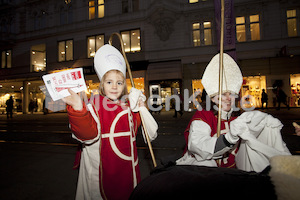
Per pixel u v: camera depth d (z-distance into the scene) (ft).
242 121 2.87
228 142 2.87
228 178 1.88
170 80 44.29
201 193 1.73
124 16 47.91
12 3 57.47
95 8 50.80
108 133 3.41
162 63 45.09
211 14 43.11
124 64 4.13
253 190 1.60
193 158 3.71
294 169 1.65
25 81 57.21
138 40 47.67
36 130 21.11
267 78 40.91
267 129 3.55
